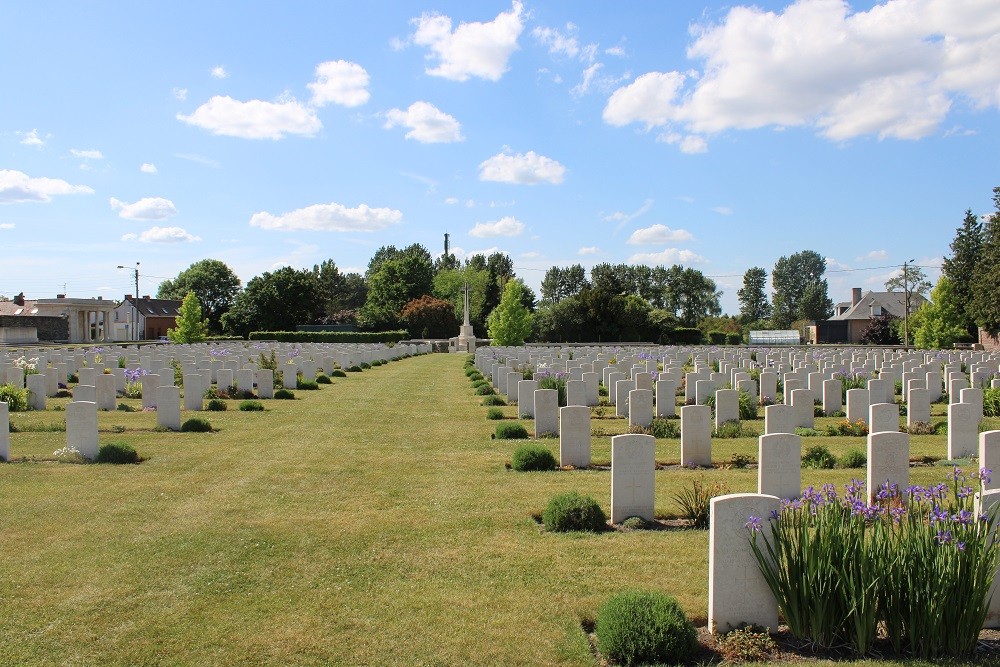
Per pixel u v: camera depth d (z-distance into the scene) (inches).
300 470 510.6
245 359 1418.6
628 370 1166.3
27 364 1101.1
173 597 283.0
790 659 232.1
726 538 249.8
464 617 265.7
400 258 4274.1
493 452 585.3
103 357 1391.5
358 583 298.4
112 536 357.1
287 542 349.1
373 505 416.8
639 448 387.2
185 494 440.1
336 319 4301.2
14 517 388.5
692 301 4564.5
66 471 501.7
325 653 238.4
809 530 252.5
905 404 904.9
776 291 5649.6
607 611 246.1
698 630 256.2
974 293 2349.9
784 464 410.9
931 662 227.8
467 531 367.6
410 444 622.5
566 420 525.3
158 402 689.6
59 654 236.7
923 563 232.4
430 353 2581.2
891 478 398.6
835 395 831.1
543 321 3398.1
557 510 375.6
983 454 401.7
